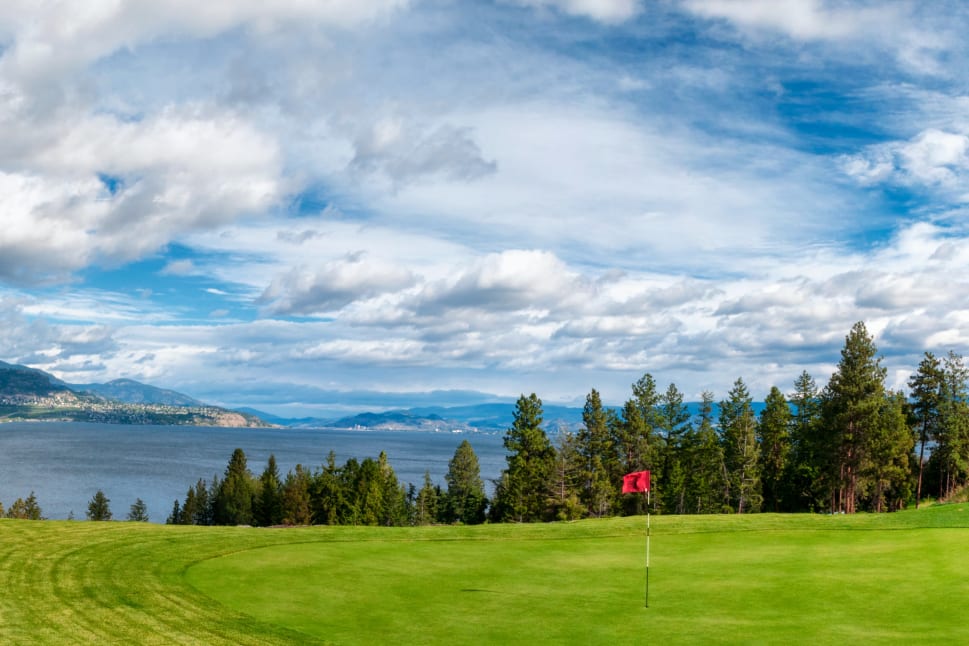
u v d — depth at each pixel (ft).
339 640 53.31
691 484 271.08
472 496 335.47
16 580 64.69
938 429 258.98
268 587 68.90
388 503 326.03
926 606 64.08
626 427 267.80
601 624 59.16
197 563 77.82
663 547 98.94
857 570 80.28
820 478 253.44
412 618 60.29
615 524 119.75
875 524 117.60
